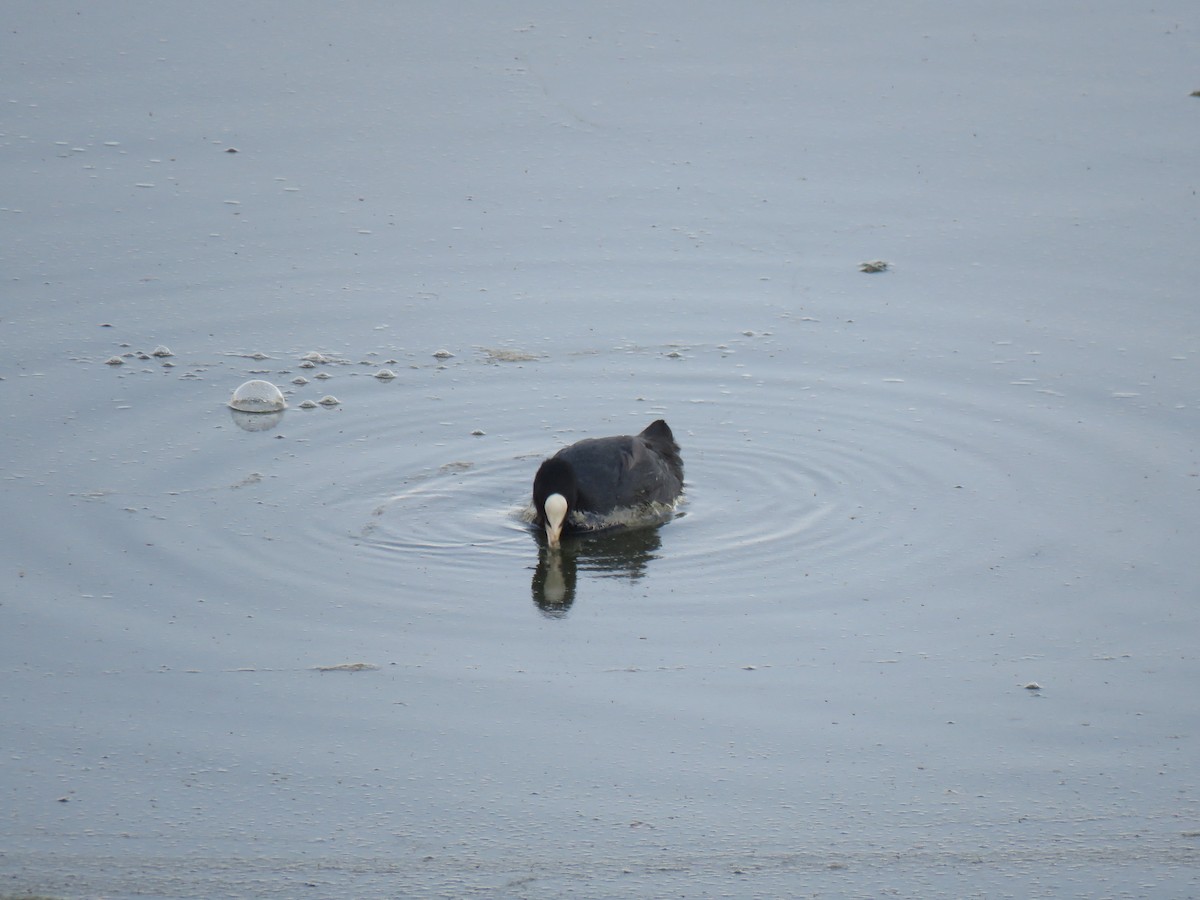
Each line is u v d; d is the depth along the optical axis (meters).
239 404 19.84
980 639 14.78
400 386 20.73
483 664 14.34
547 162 26.56
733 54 30.09
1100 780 12.55
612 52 30.17
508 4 32.16
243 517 17.22
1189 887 11.18
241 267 23.50
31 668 13.96
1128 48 30.19
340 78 29.02
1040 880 11.27
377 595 15.64
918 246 24.14
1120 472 18.17
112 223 24.41
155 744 12.88
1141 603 15.37
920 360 21.25
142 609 15.09
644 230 24.73
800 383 20.83
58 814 11.89
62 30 30.50
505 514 17.70
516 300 23.02
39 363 20.77
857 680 14.08
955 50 30.19
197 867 11.27
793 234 24.59
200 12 31.52
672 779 12.57
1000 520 17.23
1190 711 13.52
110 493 17.59
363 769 12.61
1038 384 20.44
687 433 19.72
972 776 12.62
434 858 11.47
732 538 17.17
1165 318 21.88
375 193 25.59
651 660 14.45
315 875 11.20
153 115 27.50
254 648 14.47
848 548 16.80
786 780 12.56
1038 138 27.02
